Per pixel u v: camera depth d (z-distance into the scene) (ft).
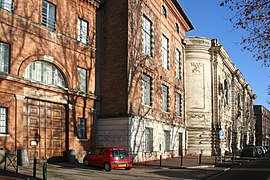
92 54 90.79
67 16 82.48
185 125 143.84
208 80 158.20
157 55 111.86
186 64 156.04
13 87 66.33
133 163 88.99
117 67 91.20
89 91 88.84
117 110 89.81
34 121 71.92
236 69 225.15
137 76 95.25
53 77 77.66
